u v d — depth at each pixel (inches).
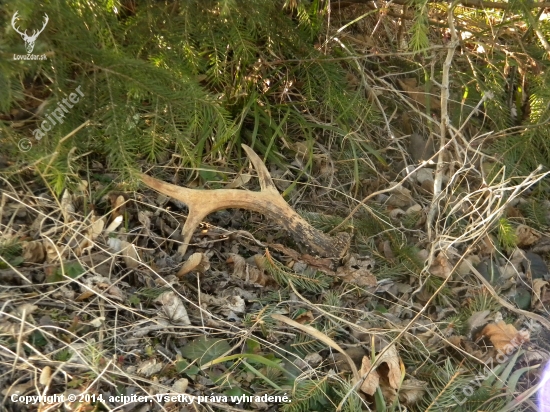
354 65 124.2
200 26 101.3
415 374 84.9
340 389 80.4
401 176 118.0
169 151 106.0
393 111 128.3
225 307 86.7
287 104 117.5
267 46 114.1
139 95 86.6
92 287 81.4
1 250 82.0
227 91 111.5
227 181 105.7
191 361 79.5
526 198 120.1
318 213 107.0
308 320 88.4
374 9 132.6
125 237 90.4
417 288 98.0
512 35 136.0
